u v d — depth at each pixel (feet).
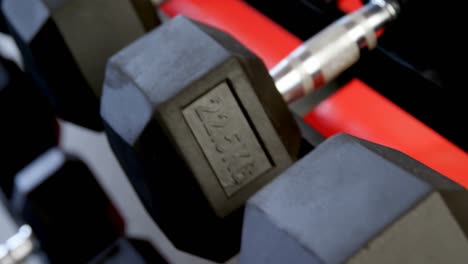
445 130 3.15
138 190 2.80
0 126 4.18
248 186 2.38
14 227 4.64
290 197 1.98
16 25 3.24
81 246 3.95
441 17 3.09
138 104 2.43
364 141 2.15
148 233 3.92
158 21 3.18
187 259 3.64
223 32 2.65
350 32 3.03
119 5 3.02
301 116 3.44
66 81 3.11
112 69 2.57
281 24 3.83
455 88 3.05
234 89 2.37
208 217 2.40
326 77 3.00
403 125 3.23
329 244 1.80
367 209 1.85
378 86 3.38
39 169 4.06
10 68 4.27
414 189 1.85
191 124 2.34
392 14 3.10
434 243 1.82
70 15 2.98
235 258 2.98
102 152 4.28
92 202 3.94
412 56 3.19
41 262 4.08
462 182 2.97
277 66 2.99
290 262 1.88
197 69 2.38
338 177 1.97
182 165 2.34
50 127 4.26
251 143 2.38
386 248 1.78
